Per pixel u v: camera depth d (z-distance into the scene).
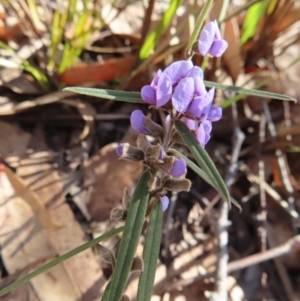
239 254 0.24
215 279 0.21
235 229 0.25
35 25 0.27
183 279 0.22
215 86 0.13
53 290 0.20
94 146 0.26
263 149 0.27
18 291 0.19
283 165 0.26
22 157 0.24
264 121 0.27
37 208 0.21
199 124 0.12
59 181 0.23
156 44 0.26
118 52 0.28
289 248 0.23
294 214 0.25
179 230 0.24
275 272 0.24
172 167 0.11
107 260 0.13
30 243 0.21
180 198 0.25
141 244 0.22
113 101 0.26
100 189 0.23
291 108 0.28
